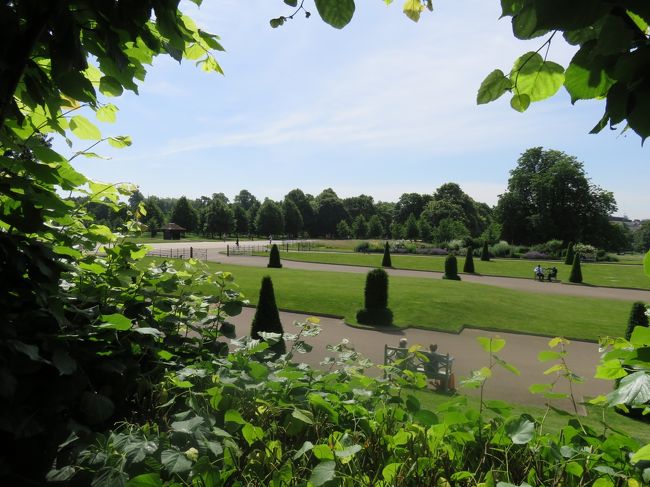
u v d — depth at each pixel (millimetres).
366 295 15664
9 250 1792
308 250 57406
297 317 16188
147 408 2406
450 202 85812
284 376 2264
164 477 1618
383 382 2340
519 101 1453
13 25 1367
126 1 1537
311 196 107938
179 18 1837
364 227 90312
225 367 2355
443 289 22141
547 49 1316
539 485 1679
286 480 1548
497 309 18094
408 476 1636
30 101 1847
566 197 61969
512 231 65312
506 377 10000
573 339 13945
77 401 2096
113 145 2447
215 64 2346
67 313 2383
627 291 26062
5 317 1802
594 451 1790
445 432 1896
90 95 1804
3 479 1779
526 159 67062
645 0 848
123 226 3400
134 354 2672
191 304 3316
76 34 1489
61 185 2125
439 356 7797
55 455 1898
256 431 1720
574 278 30344
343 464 1705
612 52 1005
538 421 2156
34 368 1774
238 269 30047
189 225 81312
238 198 132500
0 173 1989
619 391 1389
